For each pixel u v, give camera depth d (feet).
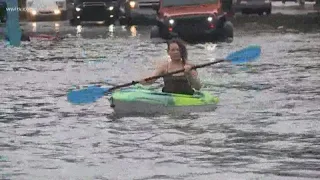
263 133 81.10
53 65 160.04
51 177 62.08
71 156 70.64
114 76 138.10
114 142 77.36
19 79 135.74
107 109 100.68
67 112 98.53
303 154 69.77
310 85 120.88
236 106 100.37
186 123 88.43
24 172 63.93
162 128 85.25
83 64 161.38
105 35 257.34
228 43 213.66
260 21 329.11
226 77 133.69
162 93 97.45
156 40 226.99
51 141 78.43
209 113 95.25
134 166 65.92
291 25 300.20
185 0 228.63
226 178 60.85
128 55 180.65
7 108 102.27
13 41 220.23
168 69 101.04
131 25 320.09
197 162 67.10
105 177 61.98
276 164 65.77
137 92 97.66
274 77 132.36
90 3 320.91
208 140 77.71
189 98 97.40
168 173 63.05
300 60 161.48
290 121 88.33
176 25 221.25
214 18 220.84
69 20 345.72
